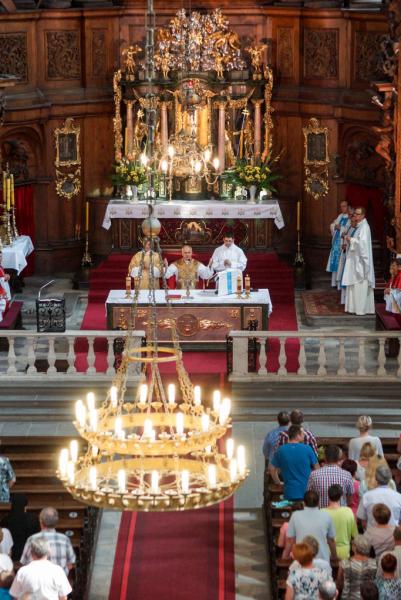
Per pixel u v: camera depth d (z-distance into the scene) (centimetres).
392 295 2980
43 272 3772
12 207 3406
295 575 1647
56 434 2588
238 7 3753
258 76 3725
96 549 2167
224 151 3756
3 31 3575
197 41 3703
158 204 3638
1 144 3606
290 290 3525
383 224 3656
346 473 1961
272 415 2672
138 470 1579
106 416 1609
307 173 3766
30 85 3669
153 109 1720
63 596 1678
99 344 3053
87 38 3738
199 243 3666
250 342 2886
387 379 2755
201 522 2255
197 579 2072
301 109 3750
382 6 3378
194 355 2964
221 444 2552
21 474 2166
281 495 2116
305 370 2780
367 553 1700
